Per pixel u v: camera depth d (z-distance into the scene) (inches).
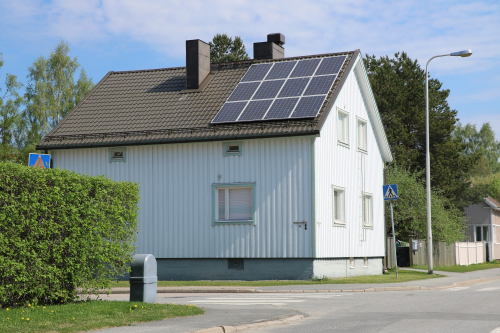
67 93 2031.3
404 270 1127.6
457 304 543.8
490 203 2028.8
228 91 987.9
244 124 877.2
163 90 1045.8
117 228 519.2
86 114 1023.0
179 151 914.7
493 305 532.7
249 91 954.7
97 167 958.4
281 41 1151.6
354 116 1005.2
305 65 993.5
